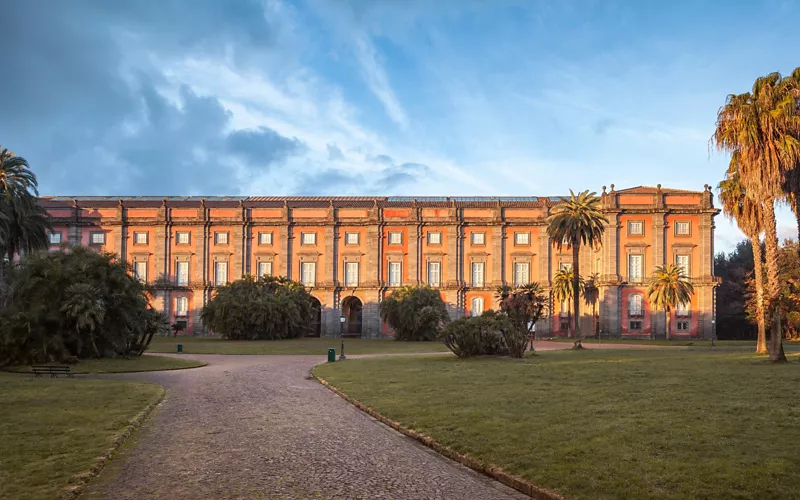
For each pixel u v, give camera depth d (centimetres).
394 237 9162
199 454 1473
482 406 1986
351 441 1608
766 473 1127
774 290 3394
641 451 1321
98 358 4391
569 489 1107
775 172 3353
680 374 2752
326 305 9075
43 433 1667
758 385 2277
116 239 9156
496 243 9006
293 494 1145
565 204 6309
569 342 7175
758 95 3444
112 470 1329
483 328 4400
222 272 9200
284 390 2716
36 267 4234
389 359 4409
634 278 8494
